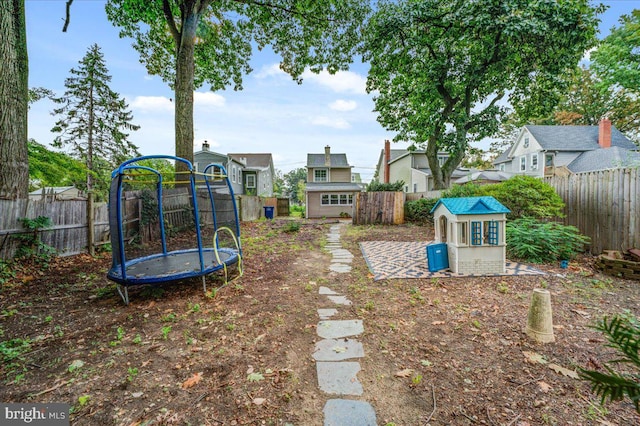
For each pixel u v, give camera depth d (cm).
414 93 1308
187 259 446
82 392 186
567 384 183
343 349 235
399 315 297
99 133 1722
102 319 299
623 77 1266
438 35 1149
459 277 414
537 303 239
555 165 1859
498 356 217
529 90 1270
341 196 2042
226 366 213
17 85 501
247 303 337
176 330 272
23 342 249
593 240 513
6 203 462
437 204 492
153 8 914
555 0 948
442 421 156
